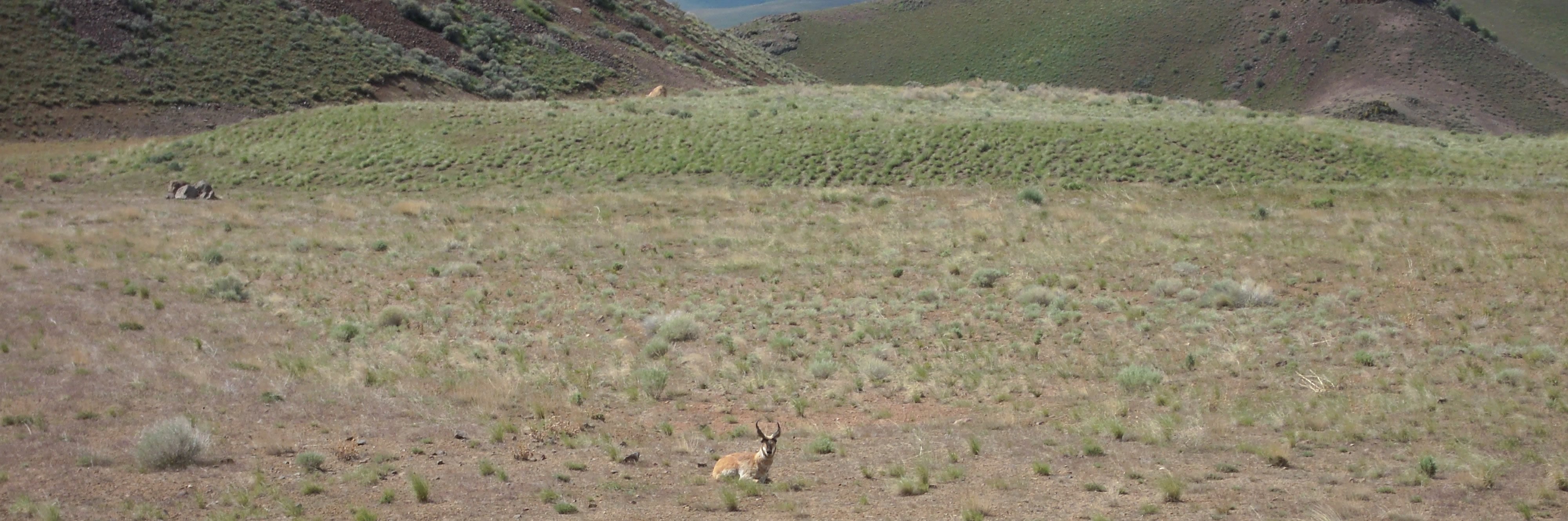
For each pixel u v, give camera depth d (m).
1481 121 117.00
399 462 13.18
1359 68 133.12
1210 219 33.75
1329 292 24.50
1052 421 15.66
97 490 11.45
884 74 165.88
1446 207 34.09
